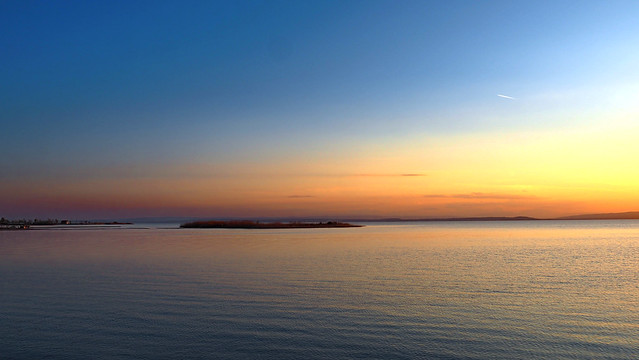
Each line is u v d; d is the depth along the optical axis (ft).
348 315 59.52
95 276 93.91
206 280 87.86
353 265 112.47
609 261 123.54
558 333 51.44
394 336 50.47
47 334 51.37
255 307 64.18
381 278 90.27
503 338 49.70
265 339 49.52
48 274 97.35
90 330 52.90
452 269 104.22
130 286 81.35
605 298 70.44
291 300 68.74
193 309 62.95
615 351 45.62
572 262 120.26
